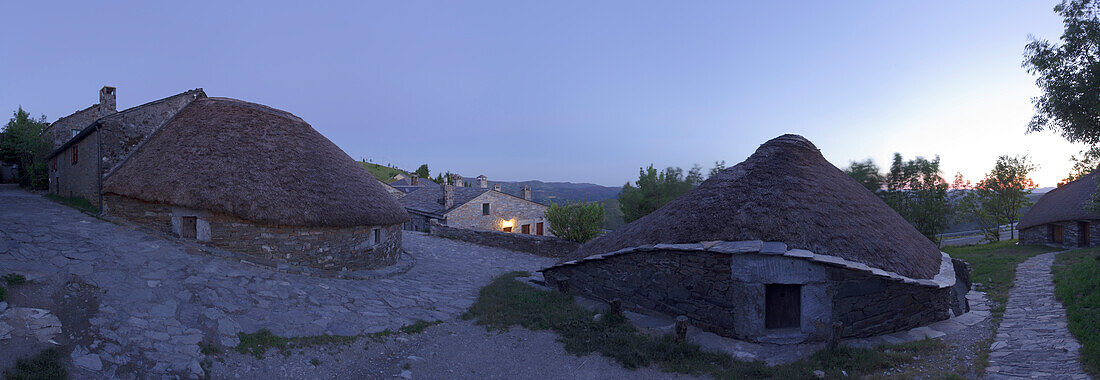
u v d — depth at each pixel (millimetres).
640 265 10766
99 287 7922
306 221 12555
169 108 15883
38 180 24406
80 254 9266
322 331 8359
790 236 9180
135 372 5848
